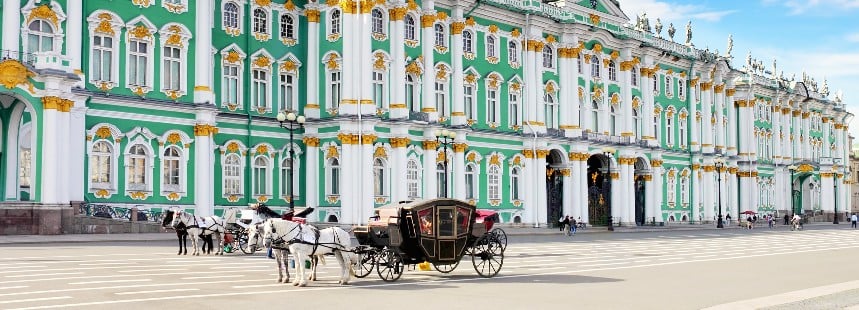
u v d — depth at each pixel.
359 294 20.72
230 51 52.56
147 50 48.28
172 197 48.75
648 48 78.94
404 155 56.47
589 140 71.75
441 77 60.94
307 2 56.34
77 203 43.62
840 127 121.69
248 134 53.53
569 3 71.38
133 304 18.19
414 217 24.25
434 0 60.28
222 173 52.06
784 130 106.94
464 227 25.23
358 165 53.78
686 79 86.75
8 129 44.91
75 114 44.16
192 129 49.81
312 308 18.12
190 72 49.88
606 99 74.88
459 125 61.41
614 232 65.56
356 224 53.41
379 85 56.22
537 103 68.06
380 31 56.25
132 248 35.69
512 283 23.62
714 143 90.19
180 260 29.94
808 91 112.06
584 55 72.50
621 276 26.08
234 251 34.38
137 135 47.53
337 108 54.81
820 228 84.00
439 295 20.67
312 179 55.62
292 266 27.61
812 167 107.06
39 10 43.81
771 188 102.94
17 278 23.06
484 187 64.44
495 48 65.69
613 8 76.56
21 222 41.19
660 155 80.94
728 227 84.44
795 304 18.95
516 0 66.75
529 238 53.09
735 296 21.03
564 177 70.44
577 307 18.73
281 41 55.53
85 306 17.77
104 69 46.56
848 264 32.19
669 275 26.59
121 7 47.09
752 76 96.81
